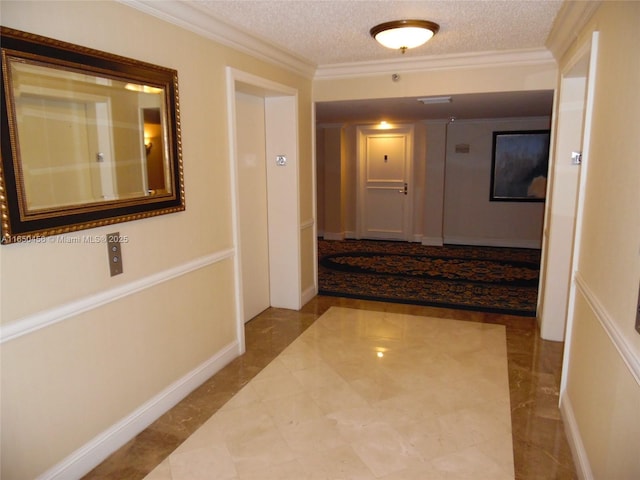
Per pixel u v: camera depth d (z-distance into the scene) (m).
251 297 4.05
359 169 7.87
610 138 1.88
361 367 3.12
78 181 1.93
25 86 1.68
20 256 1.72
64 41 1.83
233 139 3.05
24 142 1.69
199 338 2.88
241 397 2.75
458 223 7.50
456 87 3.94
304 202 4.32
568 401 2.44
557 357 3.27
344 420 2.51
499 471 2.11
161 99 2.36
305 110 4.23
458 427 2.44
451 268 5.88
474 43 3.40
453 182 7.39
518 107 5.13
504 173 7.12
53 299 1.87
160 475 2.08
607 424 1.72
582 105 3.23
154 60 2.33
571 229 3.39
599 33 2.14
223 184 3.01
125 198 2.18
